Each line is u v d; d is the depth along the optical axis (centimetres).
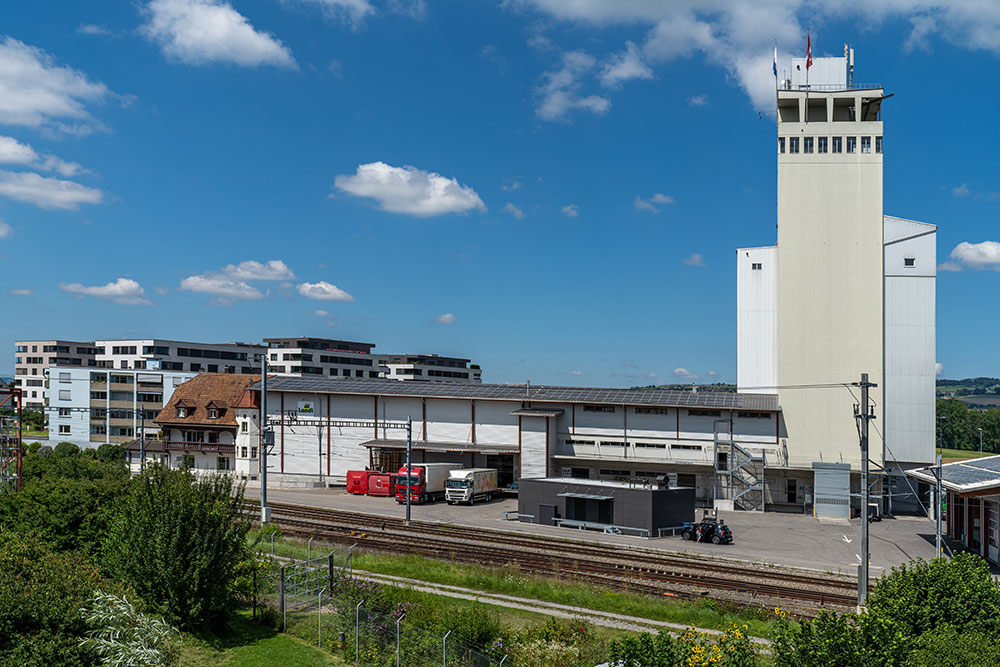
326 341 16700
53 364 16850
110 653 1833
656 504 5478
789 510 7081
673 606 3481
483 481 7112
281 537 4712
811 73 7544
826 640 1752
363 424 6875
